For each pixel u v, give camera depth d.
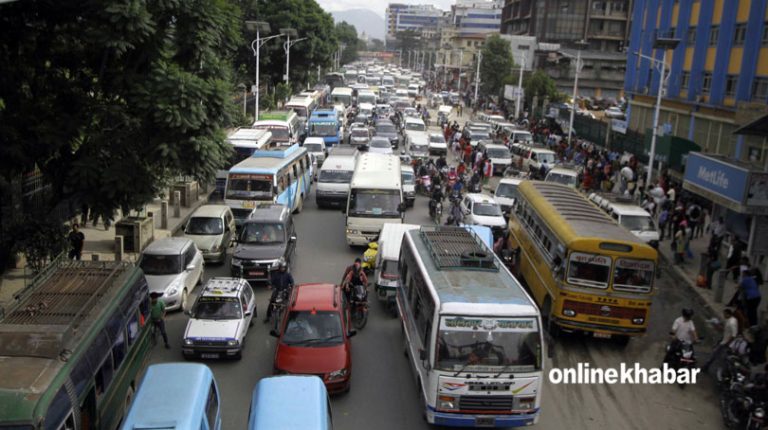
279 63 67.56
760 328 15.98
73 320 10.59
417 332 14.09
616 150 49.25
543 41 104.88
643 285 16.22
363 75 122.62
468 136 51.56
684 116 42.75
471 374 11.86
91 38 16.66
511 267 23.00
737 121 29.25
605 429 13.23
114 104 18.23
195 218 22.98
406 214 31.42
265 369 15.09
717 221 24.20
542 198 20.81
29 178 22.41
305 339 14.38
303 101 57.12
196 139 17.83
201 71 19.12
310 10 69.88
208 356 15.23
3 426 8.29
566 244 16.44
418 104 79.00
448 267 14.21
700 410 14.21
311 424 9.69
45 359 9.59
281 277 17.70
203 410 9.97
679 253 24.95
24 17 17.19
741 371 14.05
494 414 12.01
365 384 14.65
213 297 16.03
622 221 24.97
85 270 13.33
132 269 13.73
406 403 13.83
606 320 16.31
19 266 20.83
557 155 44.88
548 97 71.50
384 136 50.81
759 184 21.34
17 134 16.44
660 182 33.28
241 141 32.09
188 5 18.38
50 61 18.48
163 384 10.30
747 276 18.73
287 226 22.55
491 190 37.31
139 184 17.84
